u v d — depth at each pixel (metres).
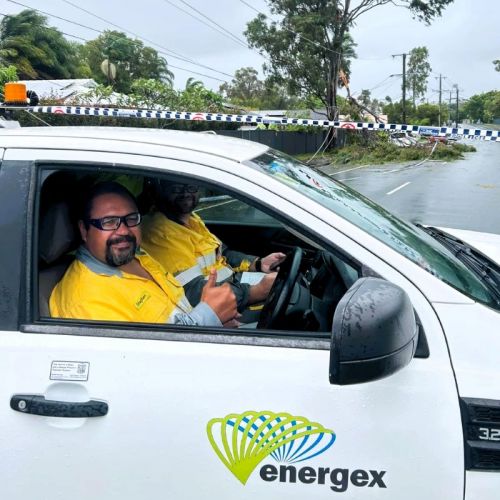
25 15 44.53
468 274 2.15
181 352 1.77
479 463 1.69
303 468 1.70
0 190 1.88
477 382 1.71
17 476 1.75
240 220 3.54
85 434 1.74
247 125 38.59
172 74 66.62
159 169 1.91
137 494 1.73
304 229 1.86
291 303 2.34
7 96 3.38
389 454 1.69
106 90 25.81
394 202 17.53
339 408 1.70
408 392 1.71
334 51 46.03
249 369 1.74
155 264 2.29
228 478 1.71
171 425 1.72
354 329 1.55
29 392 1.76
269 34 46.81
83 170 1.92
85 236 2.14
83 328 1.83
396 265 1.82
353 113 46.34
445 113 118.25
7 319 1.82
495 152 54.84
